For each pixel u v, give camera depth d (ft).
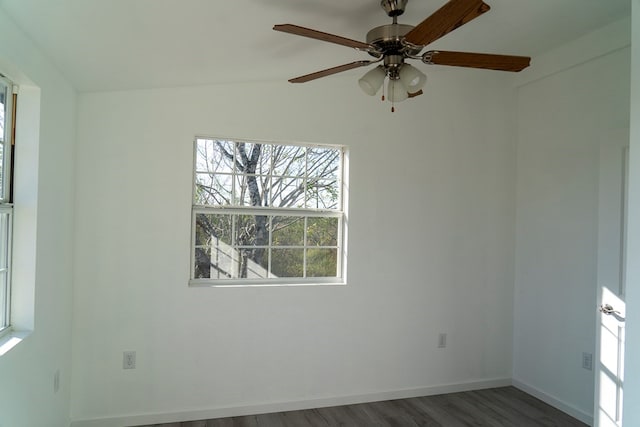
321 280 11.35
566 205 11.02
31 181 6.93
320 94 11.09
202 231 10.58
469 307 12.28
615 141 9.11
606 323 9.20
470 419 10.39
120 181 9.70
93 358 9.55
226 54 8.25
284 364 10.73
